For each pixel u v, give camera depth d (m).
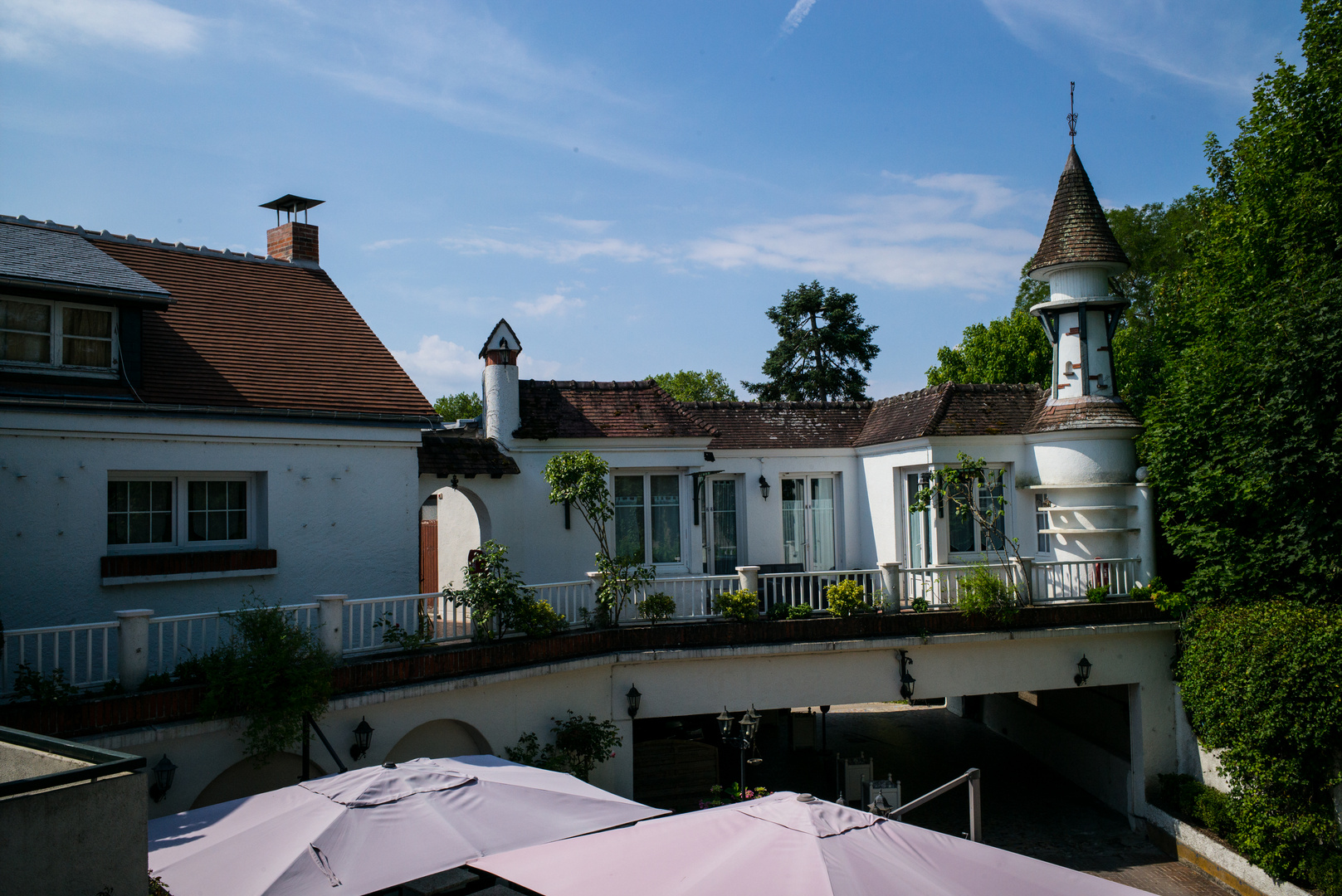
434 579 21.48
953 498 15.98
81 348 11.55
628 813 8.45
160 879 6.71
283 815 7.68
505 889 10.90
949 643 15.21
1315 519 14.32
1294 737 13.03
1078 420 16.97
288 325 14.99
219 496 12.68
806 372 44.75
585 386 17.77
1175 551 16.50
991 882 6.28
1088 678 16.03
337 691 10.93
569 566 16.45
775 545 19.36
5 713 8.46
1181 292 23.80
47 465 10.97
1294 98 18.62
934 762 20.55
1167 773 16.33
